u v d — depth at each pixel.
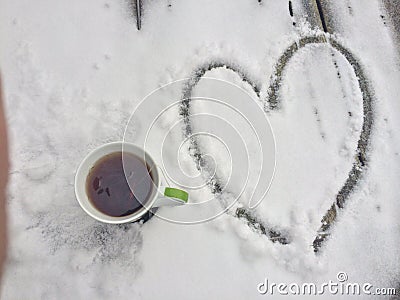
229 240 0.41
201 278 0.40
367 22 0.48
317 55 0.46
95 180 0.37
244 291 0.40
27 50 0.46
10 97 0.44
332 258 0.41
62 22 0.47
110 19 0.47
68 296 0.39
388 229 0.42
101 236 0.40
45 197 0.41
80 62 0.46
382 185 0.43
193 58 0.45
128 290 0.39
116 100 0.44
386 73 0.46
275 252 0.40
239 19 0.47
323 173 0.43
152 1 0.48
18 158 0.42
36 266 0.40
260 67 0.45
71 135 0.43
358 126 0.44
